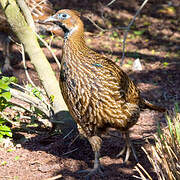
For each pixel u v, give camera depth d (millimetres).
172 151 4184
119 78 4629
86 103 4426
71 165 4965
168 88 8281
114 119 4582
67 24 4465
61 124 5617
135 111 4785
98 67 4414
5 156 5105
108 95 4418
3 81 5176
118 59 9867
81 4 12211
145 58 10117
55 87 5664
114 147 5535
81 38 4504
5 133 5309
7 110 6516
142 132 6148
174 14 13664
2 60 9492
